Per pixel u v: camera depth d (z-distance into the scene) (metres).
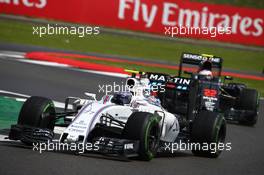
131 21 127.75
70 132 32.03
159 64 98.19
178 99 43.25
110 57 100.25
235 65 110.12
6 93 57.16
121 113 35.16
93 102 35.00
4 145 34.59
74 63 84.38
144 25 127.75
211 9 125.19
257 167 37.62
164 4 126.12
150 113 34.09
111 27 127.50
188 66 101.31
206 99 44.75
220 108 56.75
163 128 36.75
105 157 33.91
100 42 117.56
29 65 79.31
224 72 97.94
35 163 30.58
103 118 35.09
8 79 66.06
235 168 36.38
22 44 103.25
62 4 124.69
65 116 36.47
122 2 126.62
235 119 56.78
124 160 33.69
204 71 45.47
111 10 126.50
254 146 45.88
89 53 102.56
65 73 75.56
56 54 93.94
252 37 128.50
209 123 38.38
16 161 30.59
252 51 126.12
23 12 125.44
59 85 65.75
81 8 124.62
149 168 32.50
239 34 128.12
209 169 34.97
